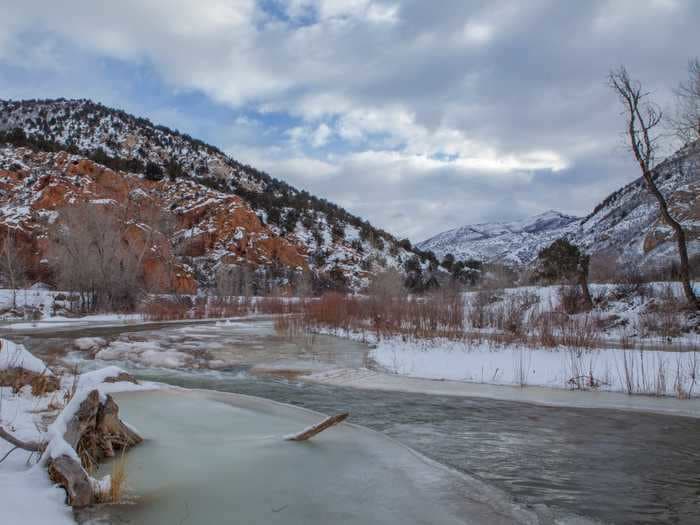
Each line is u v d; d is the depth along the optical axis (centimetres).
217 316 4094
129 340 2212
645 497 598
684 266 2355
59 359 1664
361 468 672
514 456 747
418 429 899
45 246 5044
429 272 9081
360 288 7469
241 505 541
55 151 7956
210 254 7162
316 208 11081
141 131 11425
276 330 2683
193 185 8500
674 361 1423
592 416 1005
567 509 561
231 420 897
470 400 1148
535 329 2184
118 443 700
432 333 2089
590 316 2503
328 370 1533
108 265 4144
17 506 470
